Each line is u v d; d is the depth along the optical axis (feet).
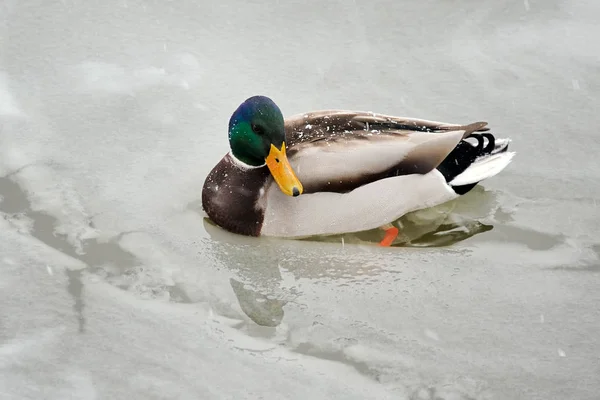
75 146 39.24
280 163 32.58
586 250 33.35
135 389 27.17
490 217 35.22
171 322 29.99
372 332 29.60
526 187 36.70
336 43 46.24
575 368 28.07
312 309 30.76
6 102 41.91
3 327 29.55
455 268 32.76
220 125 40.73
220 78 43.75
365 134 33.81
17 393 26.89
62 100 42.16
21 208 35.42
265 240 34.19
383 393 27.02
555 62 44.45
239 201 33.78
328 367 28.07
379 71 44.27
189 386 27.30
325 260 33.22
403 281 32.12
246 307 30.81
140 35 46.73
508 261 33.01
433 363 28.22
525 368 28.04
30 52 45.29
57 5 48.52
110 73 44.01
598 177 37.09
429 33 46.91
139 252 33.32
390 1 48.49
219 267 32.78
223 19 47.98
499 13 48.14
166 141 39.73
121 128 40.47
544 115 40.96
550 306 30.73
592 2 48.32
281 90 42.88
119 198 36.24
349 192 33.24
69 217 35.01
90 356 28.45
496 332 29.60
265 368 28.02
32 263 32.48
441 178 34.40
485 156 35.17
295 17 48.11
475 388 27.22
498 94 42.52
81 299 30.89
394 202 33.83
